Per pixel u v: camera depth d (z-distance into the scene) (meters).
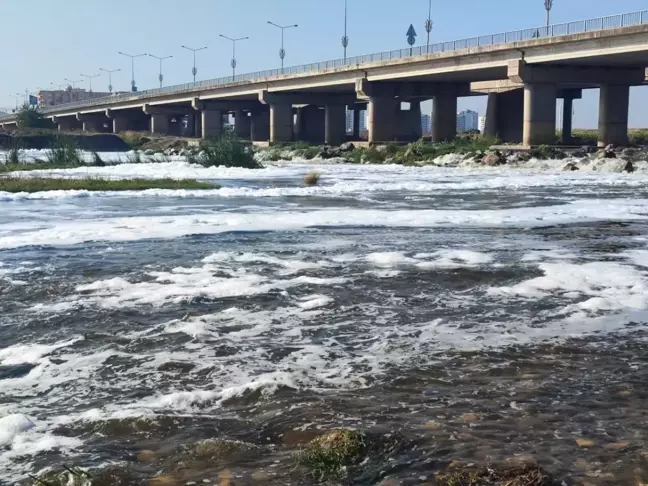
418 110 130.50
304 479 5.65
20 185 36.75
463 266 14.88
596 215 25.52
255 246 17.70
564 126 114.75
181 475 5.73
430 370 8.29
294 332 9.95
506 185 42.88
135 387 7.80
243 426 6.71
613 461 5.86
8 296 12.15
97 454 6.12
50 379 8.06
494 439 6.32
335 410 7.05
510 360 8.66
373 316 10.81
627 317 10.65
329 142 114.38
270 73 111.00
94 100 175.38
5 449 6.24
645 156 61.56
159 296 12.09
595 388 7.66
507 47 71.12
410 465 5.83
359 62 92.44
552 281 13.27
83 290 12.59
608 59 66.38
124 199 31.91
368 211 26.69
